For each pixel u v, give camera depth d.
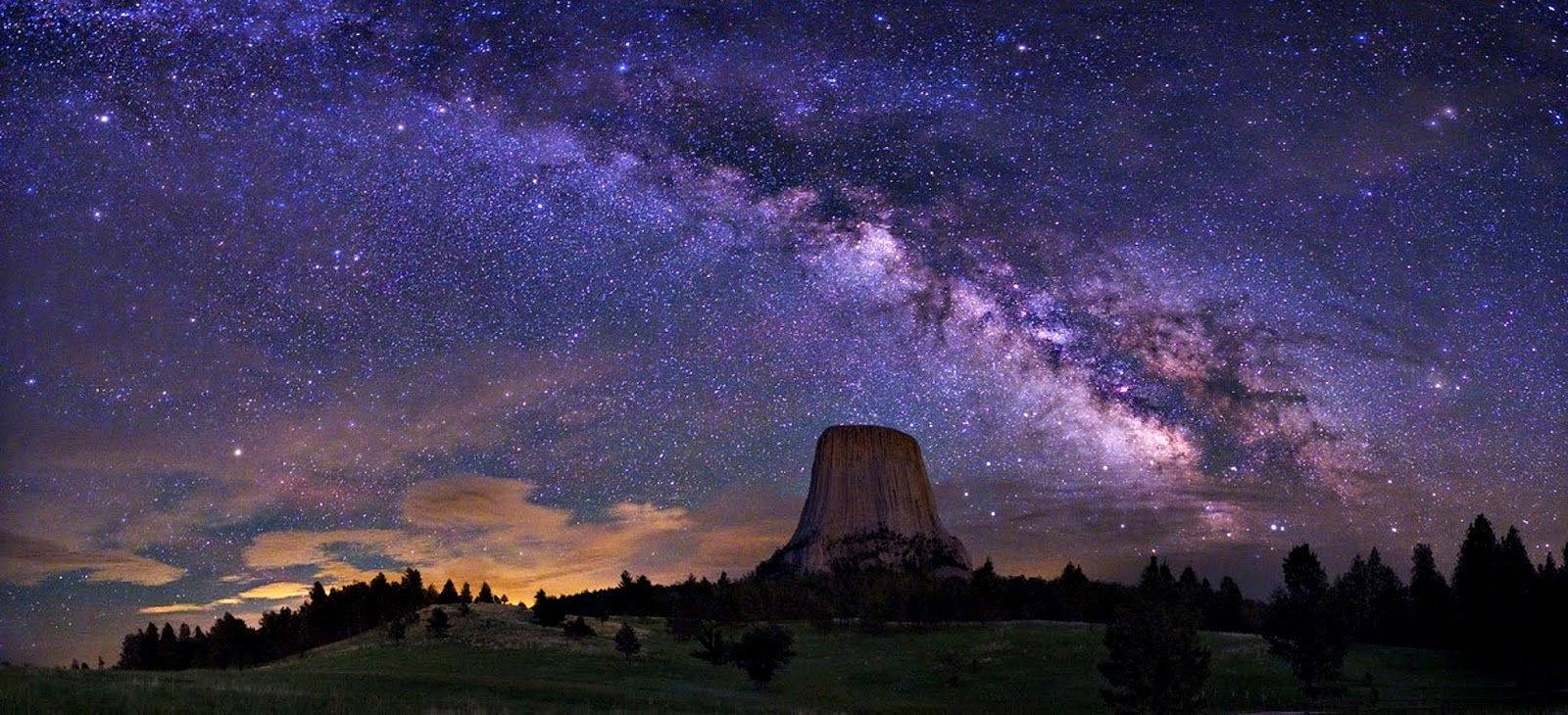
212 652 125.88
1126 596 56.00
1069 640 104.25
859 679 93.25
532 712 50.81
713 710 59.69
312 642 127.06
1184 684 53.53
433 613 111.88
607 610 135.25
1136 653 53.97
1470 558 109.62
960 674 92.81
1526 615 93.62
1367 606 122.62
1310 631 75.44
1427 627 110.56
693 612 123.94
